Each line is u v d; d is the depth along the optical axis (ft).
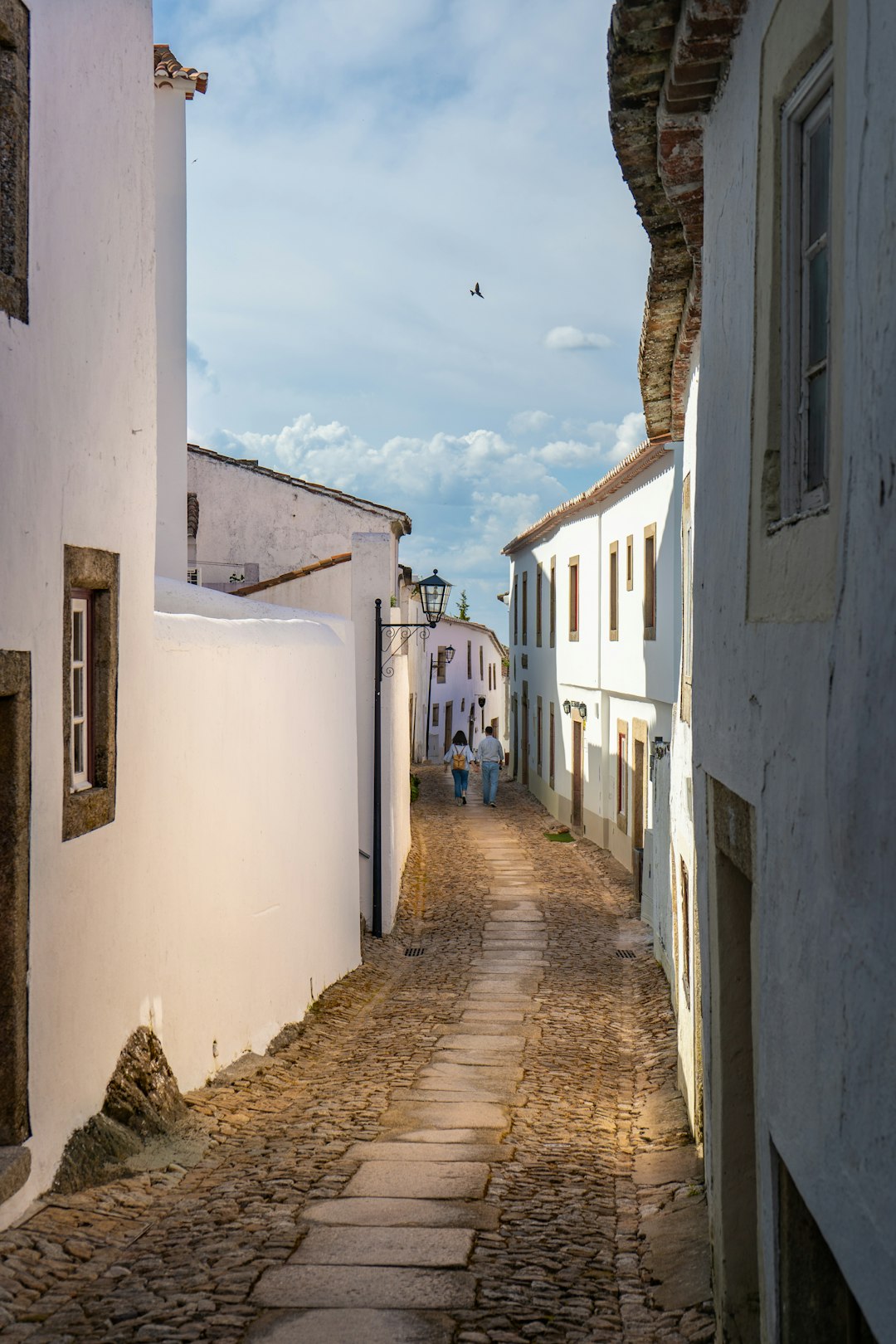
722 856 15.92
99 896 22.40
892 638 8.03
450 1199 21.21
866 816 8.61
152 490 25.34
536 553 102.01
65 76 20.49
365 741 53.88
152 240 25.35
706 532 16.90
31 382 19.16
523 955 49.80
